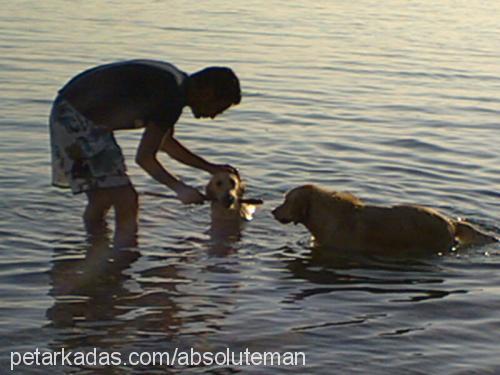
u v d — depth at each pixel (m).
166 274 6.75
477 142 11.21
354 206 7.65
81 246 7.23
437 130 11.80
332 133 11.36
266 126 11.59
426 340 5.68
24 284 6.43
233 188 7.80
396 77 15.43
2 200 8.19
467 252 7.48
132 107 7.12
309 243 7.62
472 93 14.41
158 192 8.70
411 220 7.51
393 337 5.71
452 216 8.23
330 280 6.75
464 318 6.05
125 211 7.51
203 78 7.05
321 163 9.91
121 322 5.85
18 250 7.07
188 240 7.54
